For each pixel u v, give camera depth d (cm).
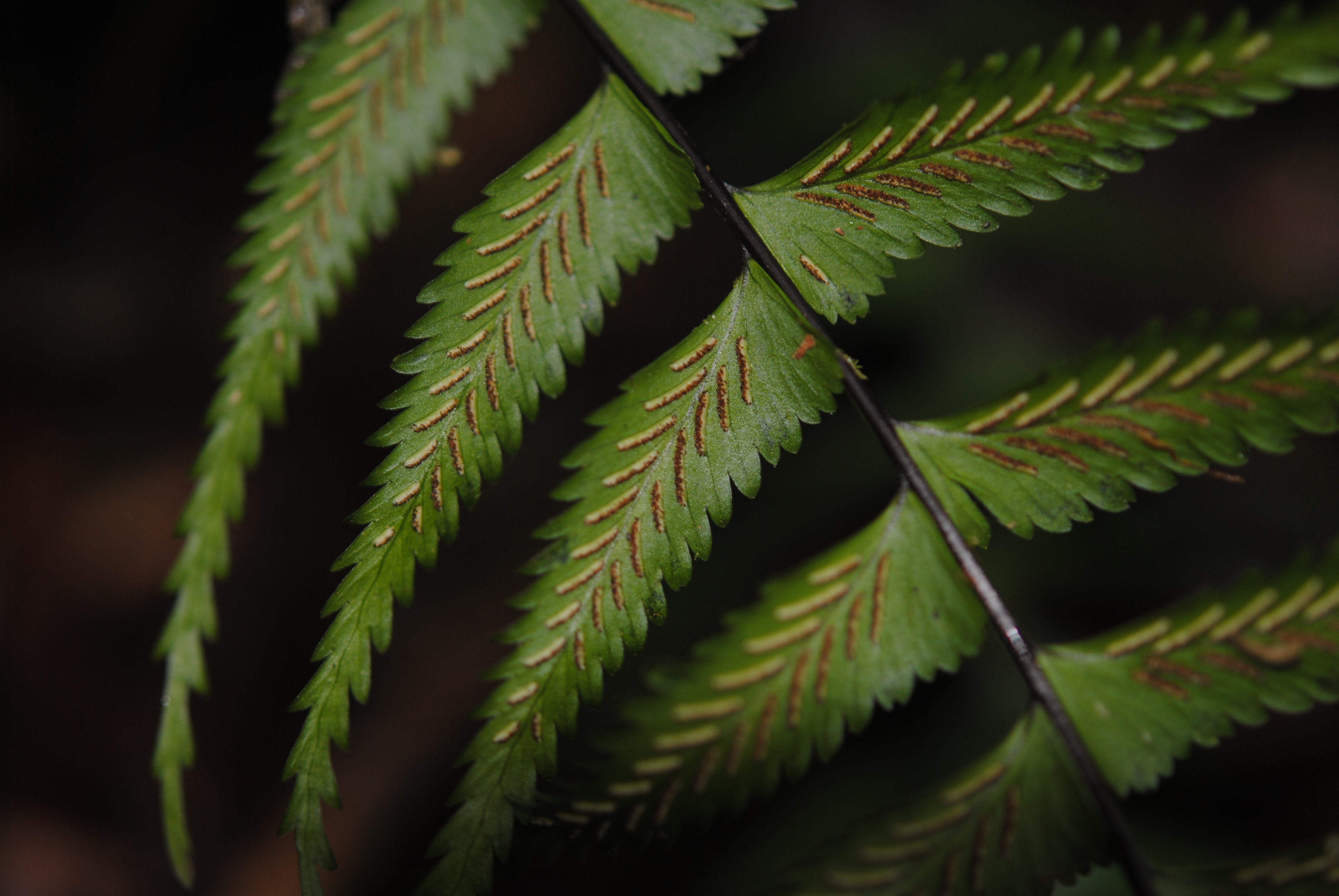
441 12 37
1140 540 50
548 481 62
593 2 36
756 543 49
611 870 50
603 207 36
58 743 64
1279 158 83
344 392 70
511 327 35
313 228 37
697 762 35
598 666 35
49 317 77
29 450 73
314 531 67
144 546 69
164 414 75
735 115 58
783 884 35
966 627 36
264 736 62
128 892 59
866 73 56
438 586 62
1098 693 36
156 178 79
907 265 54
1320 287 73
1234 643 35
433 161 37
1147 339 35
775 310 36
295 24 38
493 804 35
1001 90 35
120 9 75
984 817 35
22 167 79
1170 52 35
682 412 35
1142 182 80
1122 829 35
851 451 50
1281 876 35
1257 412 35
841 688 35
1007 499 36
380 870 53
